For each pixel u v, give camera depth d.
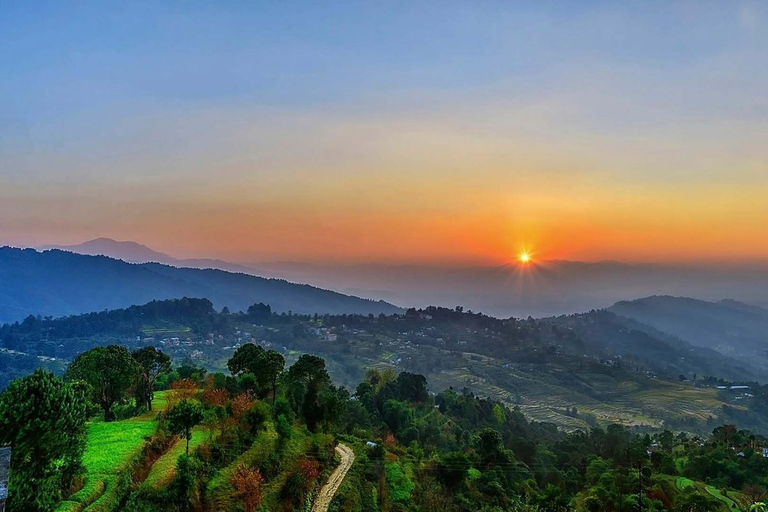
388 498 60.94
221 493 40.47
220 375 75.06
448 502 66.00
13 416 29.84
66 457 34.09
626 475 89.00
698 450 114.56
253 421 54.69
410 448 90.56
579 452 121.44
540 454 113.38
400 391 148.25
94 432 47.78
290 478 49.75
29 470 30.53
